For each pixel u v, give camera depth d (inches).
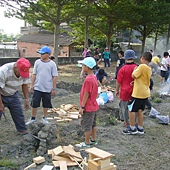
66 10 707.4
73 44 1231.5
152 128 235.0
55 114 267.7
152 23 1024.9
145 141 201.8
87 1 721.0
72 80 532.7
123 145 190.9
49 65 215.8
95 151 137.3
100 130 218.8
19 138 192.2
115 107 300.0
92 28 1015.0
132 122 211.6
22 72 166.7
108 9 839.1
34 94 216.8
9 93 181.8
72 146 175.2
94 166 130.3
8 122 229.1
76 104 317.7
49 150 167.3
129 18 870.4
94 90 172.9
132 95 206.8
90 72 174.1
